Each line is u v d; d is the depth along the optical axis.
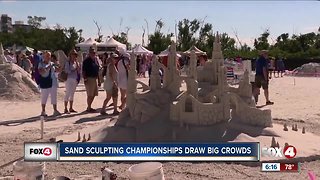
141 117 9.55
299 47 74.06
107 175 6.27
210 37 68.62
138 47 35.34
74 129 11.10
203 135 8.84
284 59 55.34
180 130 9.05
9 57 27.55
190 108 9.30
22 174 5.91
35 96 18.78
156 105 9.73
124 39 67.81
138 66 32.72
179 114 9.30
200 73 10.41
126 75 13.84
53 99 13.96
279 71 39.31
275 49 67.50
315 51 64.38
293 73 41.72
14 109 15.59
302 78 35.91
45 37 81.94
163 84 10.35
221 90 9.40
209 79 10.29
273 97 19.70
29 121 12.84
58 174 7.30
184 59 29.50
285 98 19.25
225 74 9.42
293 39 75.75
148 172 5.63
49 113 14.54
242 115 9.65
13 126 12.02
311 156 8.08
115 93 13.62
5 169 7.55
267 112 9.84
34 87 19.25
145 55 33.81
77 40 77.62
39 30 93.31
